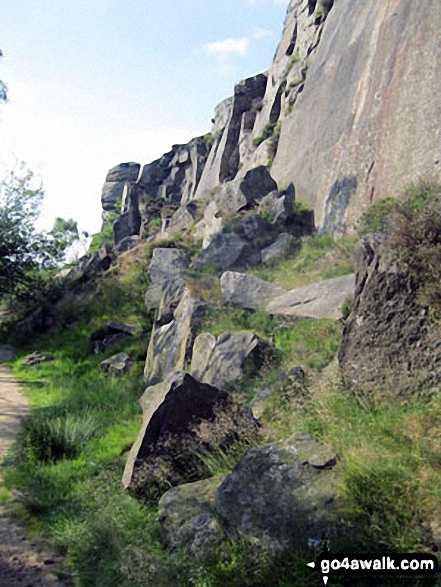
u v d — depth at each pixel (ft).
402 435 18.56
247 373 31.81
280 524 15.34
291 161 85.10
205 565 15.26
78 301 83.05
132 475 22.88
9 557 19.03
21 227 99.25
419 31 55.62
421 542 13.88
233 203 80.18
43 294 95.86
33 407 43.98
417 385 21.80
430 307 22.90
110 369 51.21
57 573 17.83
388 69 60.13
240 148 119.85
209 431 23.15
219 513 16.72
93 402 41.24
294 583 13.52
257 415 25.82
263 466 17.46
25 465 28.76
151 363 46.19
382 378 23.00
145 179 158.71
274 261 61.26
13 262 96.89
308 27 106.93
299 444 18.17
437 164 45.70
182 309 45.78
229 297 43.06
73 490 24.89
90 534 19.51
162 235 102.68
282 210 71.61
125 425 34.53
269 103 111.96
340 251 52.13
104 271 94.12
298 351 32.17
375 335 24.03
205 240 77.46
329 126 73.61
